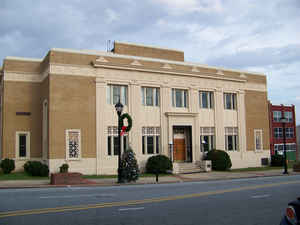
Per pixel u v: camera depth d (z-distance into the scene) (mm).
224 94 33844
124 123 27516
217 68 33375
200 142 31469
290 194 15023
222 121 32969
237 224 8898
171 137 29406
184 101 31078
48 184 19203
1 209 10758
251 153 34938
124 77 27766
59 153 24797
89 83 26375
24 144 28281
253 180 22719
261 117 36406
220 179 23906
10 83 28125
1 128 29484
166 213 10344
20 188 17609
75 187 18125
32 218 9406
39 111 28750
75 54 26062
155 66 29422
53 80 25062
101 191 15836
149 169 27469
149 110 28844
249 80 35781
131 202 12328
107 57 27312
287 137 55156
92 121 26219
